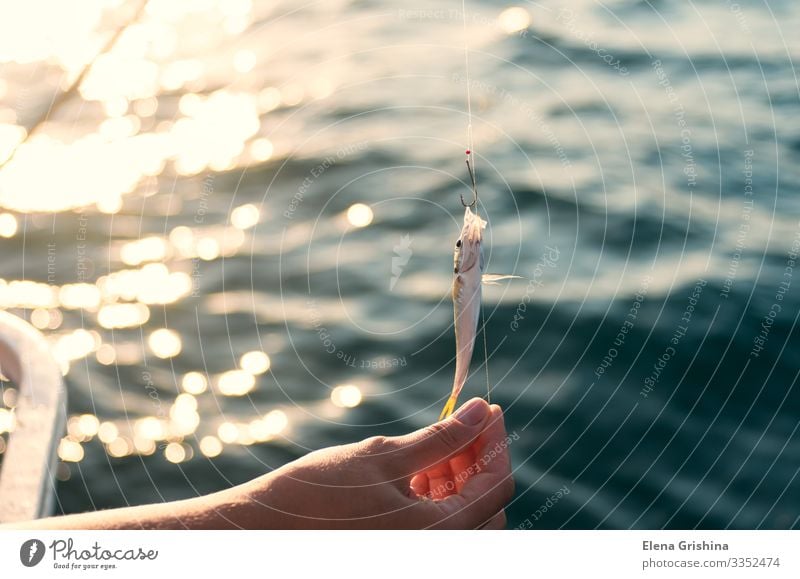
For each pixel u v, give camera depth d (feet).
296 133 20.39
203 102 22.75
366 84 21.88
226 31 25.89
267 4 26.66
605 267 15.14
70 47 24.43
